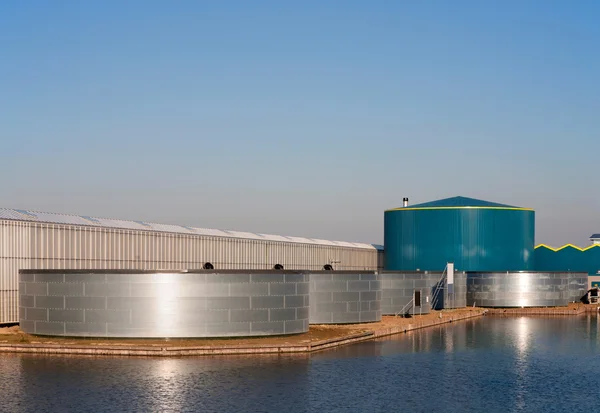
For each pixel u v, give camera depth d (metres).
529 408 38.44
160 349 51.72
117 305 55.56
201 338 55.88
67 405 37.12
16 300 63.75
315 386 42.28
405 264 129.00
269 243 101.38
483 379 45.84
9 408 36.50
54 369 46.06
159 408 36.72
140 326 55.47
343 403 38.50
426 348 59.16
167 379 43.28
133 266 76.44
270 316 58.09
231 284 56.56
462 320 90.12
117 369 46.16
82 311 56.16
